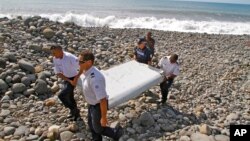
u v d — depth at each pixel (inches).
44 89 326.6
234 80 479.8
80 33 602.5
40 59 409.4
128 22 1261.1
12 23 545.3
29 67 355.3
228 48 786.8
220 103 373.4
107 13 1998.0
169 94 379.2
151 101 341.4
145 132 271.9
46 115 288.7
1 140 243.6
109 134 225.3
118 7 2974.9
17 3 2421.3
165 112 318.7
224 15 2709.2
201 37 933.8
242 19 2247.8
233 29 1336.1
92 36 625.6
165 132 275.6
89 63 203.0
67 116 282.5
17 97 314.5
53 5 2518.5
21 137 250.2
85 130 263.1
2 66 351.3
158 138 262.1
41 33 524.4
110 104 268.5
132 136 263.9
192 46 770.2
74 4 2935.5
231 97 401.1
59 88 340.5
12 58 371.6
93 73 203.6
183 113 326.3
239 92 425.4
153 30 971.3
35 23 555.2
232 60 618.2
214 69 547.2
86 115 292.2
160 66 333.1
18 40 454.9
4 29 496.4
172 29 1216.2
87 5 2945.4
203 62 596.7
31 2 2662.4
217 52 715.4
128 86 296.7
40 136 251.1
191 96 390.6
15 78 331.3
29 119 277.4
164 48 708.7
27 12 1680.6
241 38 982.4
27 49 430.6
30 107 301.1
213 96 394.3
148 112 311.3
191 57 636.1
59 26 584.1
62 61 261.1
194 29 1259.8
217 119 318.0
